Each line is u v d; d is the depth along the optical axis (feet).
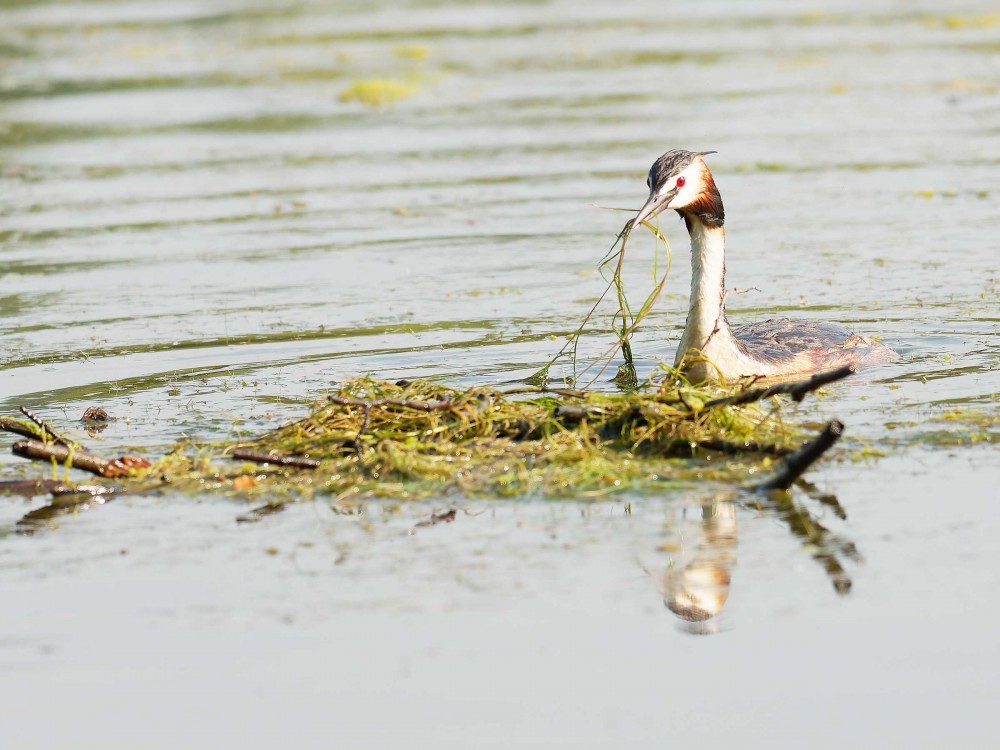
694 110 94.07
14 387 45.24
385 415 37.22
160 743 23.41
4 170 84.74
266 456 35.42
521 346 48.08
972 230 63.10
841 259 59.21
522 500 33.14
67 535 31.96
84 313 55.06
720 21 140.67
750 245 62.28
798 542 30.22
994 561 28.94
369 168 81.46
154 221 71.15
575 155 81.56
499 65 117.08
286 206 73.36
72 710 24.49
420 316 52.85
